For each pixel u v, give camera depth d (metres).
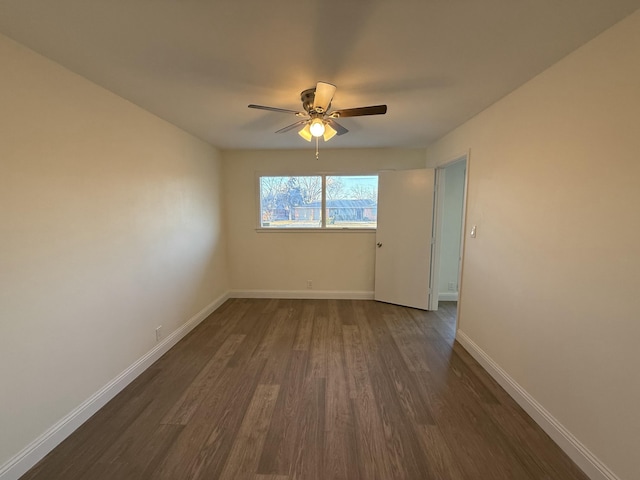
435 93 2.15
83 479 1.47
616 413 1.35
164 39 1.47
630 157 1.27
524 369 1.98
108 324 2.08
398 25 1.36
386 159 4.15
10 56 1.45
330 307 4.07
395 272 4.14
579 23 1.33
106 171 2.06
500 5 1.22
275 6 1.22
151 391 2.18
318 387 2.22
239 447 1.66
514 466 1.54
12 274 1.46
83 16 1.28
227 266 4.43
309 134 2.44
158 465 1.54
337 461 1.57
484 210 2.50
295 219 4.36
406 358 2.66
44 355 1.62
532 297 1.90
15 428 1.48
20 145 1.50
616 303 1.34
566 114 1.62
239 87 2.04
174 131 2.95
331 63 1.72
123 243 2.23
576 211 1.56
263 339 3.07
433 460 1.57
